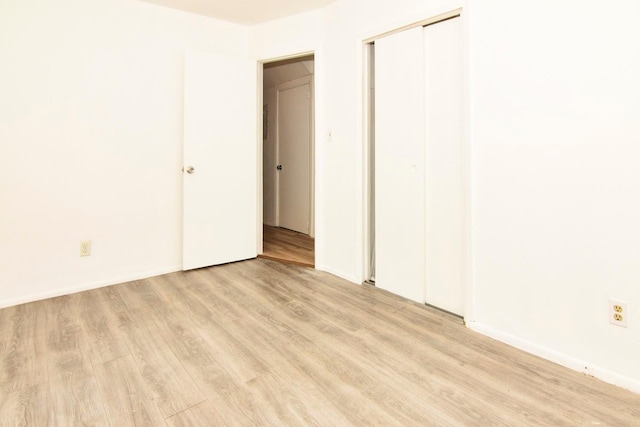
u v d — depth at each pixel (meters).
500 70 1.91
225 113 3.29
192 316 2.29
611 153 1.57
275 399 1.50
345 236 3.01
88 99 2.71
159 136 3.06
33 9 2.46
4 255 2.45
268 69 4.84
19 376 1.64
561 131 1.71
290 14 3.19
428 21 2.30
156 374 1.67
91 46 2.70
